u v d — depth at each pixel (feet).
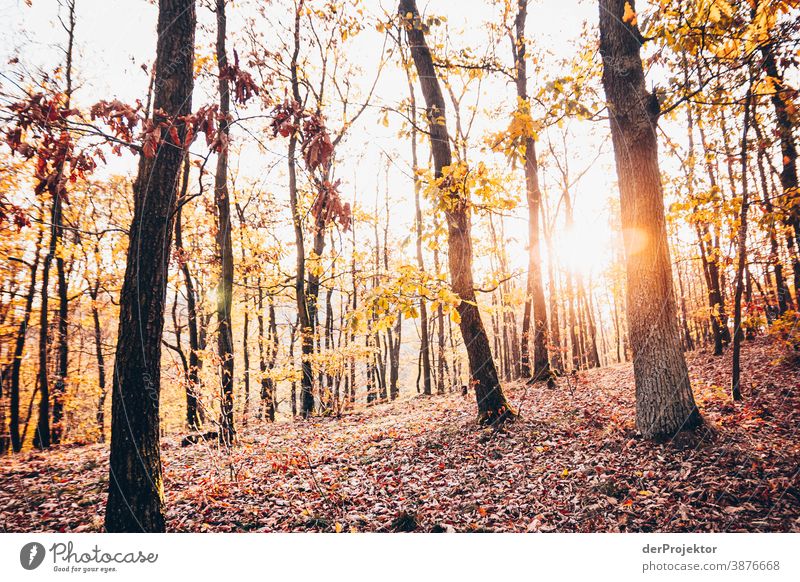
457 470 19.49
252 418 47.67
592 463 17.78
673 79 19.16
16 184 23.26
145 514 11.37
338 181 9.49
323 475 20.36
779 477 14.21
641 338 18.94
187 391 21.01
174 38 12.30
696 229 36.60
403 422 32.12
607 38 20.13
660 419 18.11
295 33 43.16
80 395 55.16
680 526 12.93
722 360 37.24
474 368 25.41
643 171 19.04
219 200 30.17
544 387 38.42
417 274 14.38
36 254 42.42
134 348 11.40
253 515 15.94
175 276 38.09
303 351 42.27
